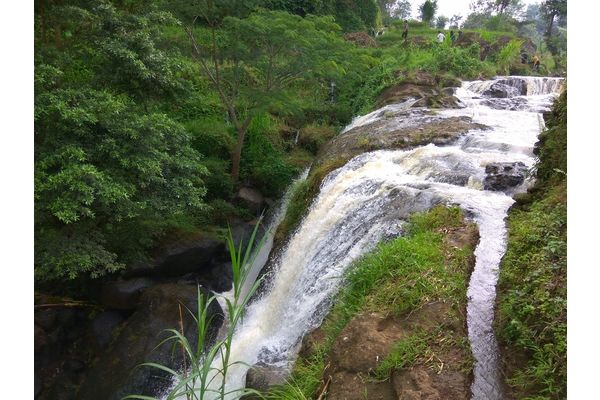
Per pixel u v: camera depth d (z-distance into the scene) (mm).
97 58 8797
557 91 14133
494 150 8359
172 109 13695
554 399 3480
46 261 7312
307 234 7961
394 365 4102
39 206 6734
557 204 5168
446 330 4309
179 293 8320
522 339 3943
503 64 18422
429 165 7875
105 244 8672
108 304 8523
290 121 15484
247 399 4875
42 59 7891
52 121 7066
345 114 16203
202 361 7062
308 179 10062
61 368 7895
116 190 6953
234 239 10828
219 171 11977
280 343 6234
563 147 5609
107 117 7406
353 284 5449
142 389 7020
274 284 7914
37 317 7914
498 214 5902
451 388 3771
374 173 8148
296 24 10977
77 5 8438
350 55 12094
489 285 4824
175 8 11242
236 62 11938
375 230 6391
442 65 16328
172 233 9727
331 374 4422
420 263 5098
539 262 4527
